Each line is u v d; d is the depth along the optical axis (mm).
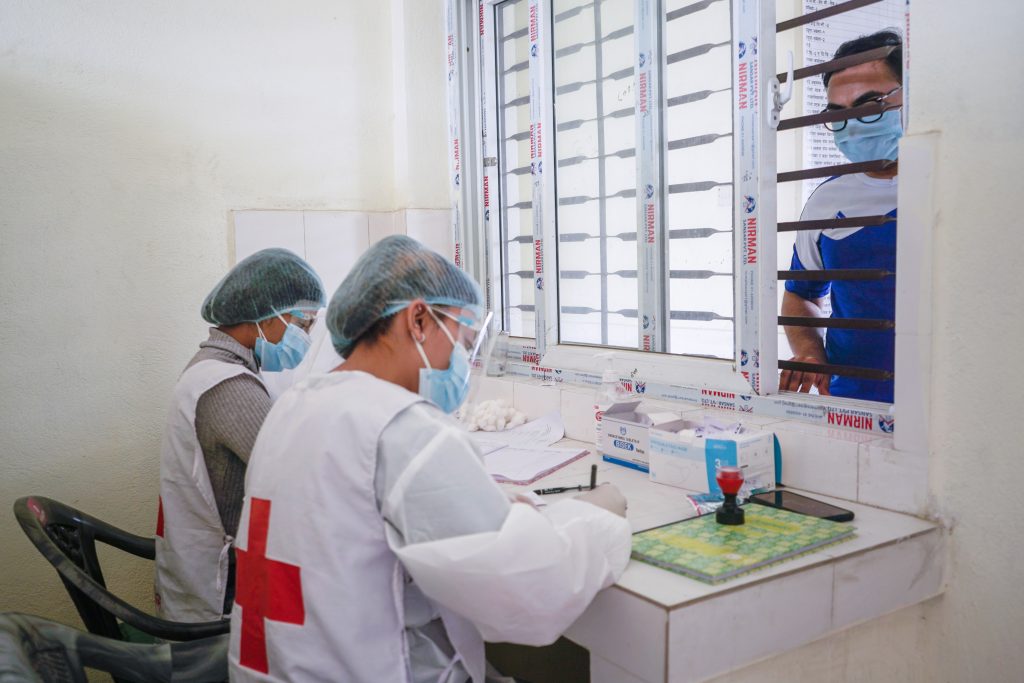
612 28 2230
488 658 2320
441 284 1180
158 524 1695
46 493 2291
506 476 1806
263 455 1141
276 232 2572
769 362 1844
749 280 1833
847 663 1401
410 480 1016
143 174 2367
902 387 1453
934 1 1359
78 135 2273
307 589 1050
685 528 1385
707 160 2006
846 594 1293
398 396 1079
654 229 2156
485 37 2660
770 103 1750
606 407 2041
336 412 1074
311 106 2613
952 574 1413
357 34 2672
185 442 1579
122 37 2314
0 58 2170
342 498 1047
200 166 2449
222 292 1651
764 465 1619
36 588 2289
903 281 1431
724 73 1944
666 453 1721
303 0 2572
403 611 1122
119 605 1395
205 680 1399
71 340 2299
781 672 1316
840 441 1565
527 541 1024
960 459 1382
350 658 1054
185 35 2402
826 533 1340
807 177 1760
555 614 1057
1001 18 1266
